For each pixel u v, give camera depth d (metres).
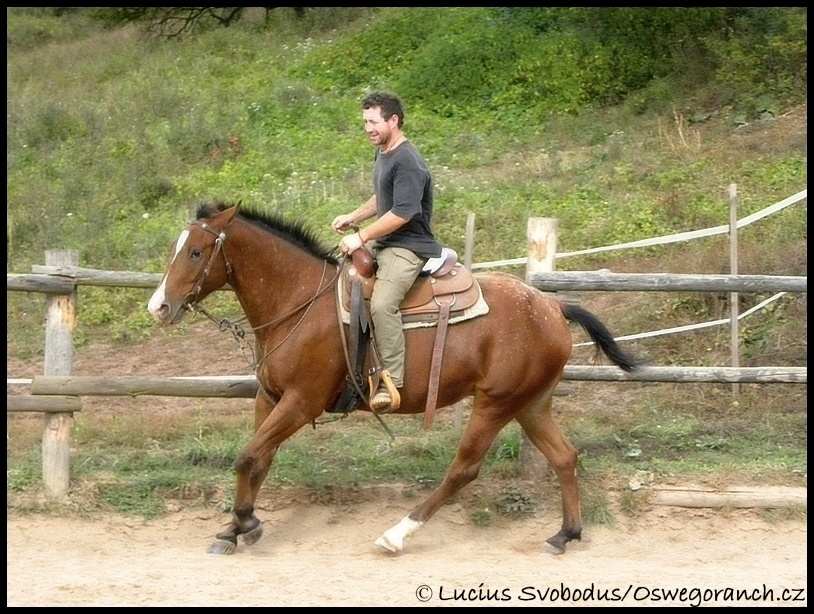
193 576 6.29
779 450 8.41
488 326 6.76
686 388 9.95
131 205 14.74
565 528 7.12
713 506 7.57
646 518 7.56
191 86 19.52
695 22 18.00
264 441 6.62
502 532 7.49
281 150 16.19
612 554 7.16
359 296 6.53
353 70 19.41
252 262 6.74
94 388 7.55
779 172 13.45
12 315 12.56
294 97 18.17
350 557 6.97
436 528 7.49
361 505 7.66
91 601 5.70
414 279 6.62
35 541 7.12
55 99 19.09
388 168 6.53
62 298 7.67
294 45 22.16
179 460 8.23
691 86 16.92
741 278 7.82
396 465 8.12
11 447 8.59
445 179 14.70
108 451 8.46
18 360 11.50
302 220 7.16
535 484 7.81
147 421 9.13
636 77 17.61
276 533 7.37
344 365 6.67
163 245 13.38
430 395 6.68
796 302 10.80
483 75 18.09
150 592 5.90
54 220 14.20
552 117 16.89
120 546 7.15
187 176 15.48
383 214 6.66
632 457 8.23
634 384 10.12
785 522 7.50
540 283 7.77
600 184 14.13
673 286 7.83
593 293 11.91
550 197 13.95
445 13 20.88
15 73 21.75
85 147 16.62
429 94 17.97
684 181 13.73
